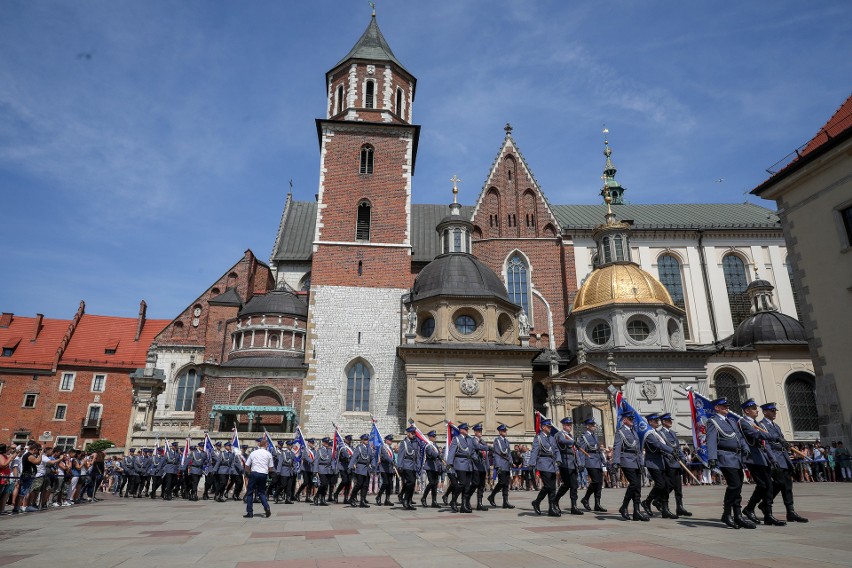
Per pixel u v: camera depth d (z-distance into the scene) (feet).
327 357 135.33
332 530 40.19
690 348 140.77
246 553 30.48
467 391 118.83
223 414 137.39
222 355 159.94
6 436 176.96
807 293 87.81
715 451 38.78
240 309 164.55
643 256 167.94
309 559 28.14
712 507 53.26
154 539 37.17
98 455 92.22
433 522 44.42
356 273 143.43
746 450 38.68
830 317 83.82
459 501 67.56
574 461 49.90
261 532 39.88
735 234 169.99
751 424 38.83
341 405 131.64
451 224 142.61
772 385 135.95
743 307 164.45
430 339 124.16
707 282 165.78
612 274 138.51
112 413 185.88
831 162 84.23
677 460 46.80
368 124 154.71
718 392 136.56
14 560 29.12
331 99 166.20
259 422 138.10
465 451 52.95
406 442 59.36
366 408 132.77
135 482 96.68
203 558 29.07
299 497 77.87
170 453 84.79
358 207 150.71
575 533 36.19
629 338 130.62
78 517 55.16
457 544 32.24
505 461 58.29
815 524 38.37
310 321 138.10
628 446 45.16
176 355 159.63
